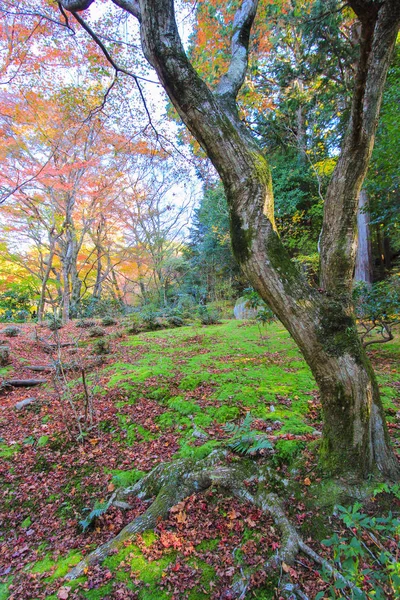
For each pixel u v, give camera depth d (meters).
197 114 1.66
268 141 10.83
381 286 4.19
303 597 1.45
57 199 11.91
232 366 5.18
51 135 8.66
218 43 4.07
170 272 18.75
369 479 1.84
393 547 1.56
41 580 1.82
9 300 12.91
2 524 2.34
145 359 6.11
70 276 15.41
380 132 5.17
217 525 1.98
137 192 15.34
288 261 1.76
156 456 2.91
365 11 1.27
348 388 1.79
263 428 2.93
